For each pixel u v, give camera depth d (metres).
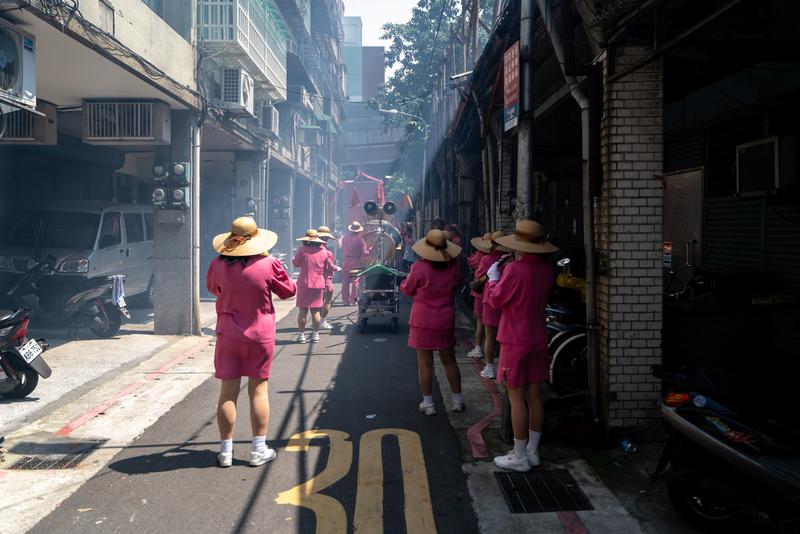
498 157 11.23
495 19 11.73
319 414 6.42
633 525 4.04
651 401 5.34
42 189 13.43
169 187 10.70
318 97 30.41
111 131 10.38
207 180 27.02
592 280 5.51
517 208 5.66
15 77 6.33
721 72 6.61
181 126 10.91
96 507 4.30
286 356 9.25
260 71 13.69
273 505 4.33
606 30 5.24
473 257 9.02
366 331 11.45
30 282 9.92
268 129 17.20
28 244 11.55
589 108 5.48
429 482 4.71
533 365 4.85
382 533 3.95
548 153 11.28
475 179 17.52
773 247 7.38
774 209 7.16
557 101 8.97
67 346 9.85
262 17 13.66
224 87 12.51
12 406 6.62
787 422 3.65
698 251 8.99
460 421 6.17
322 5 31.92
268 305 5.08
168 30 9.99
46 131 10.06
